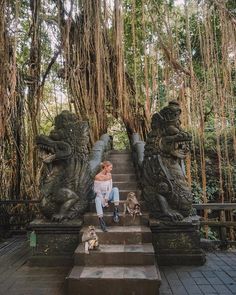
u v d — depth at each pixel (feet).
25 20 24.77
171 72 22.53
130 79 27.58
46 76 26.61
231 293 12.87
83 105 25.55
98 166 21.30
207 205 20.29
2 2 18.99
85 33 21.98
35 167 25.88
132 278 12.41
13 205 26.18
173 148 18.56
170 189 17.81
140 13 25.57
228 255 18.69
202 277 14.85
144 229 16.44
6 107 19.92
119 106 27.12
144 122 28.37
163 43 21.52
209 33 20.21
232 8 24.66
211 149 32.40
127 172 25.35
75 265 14.11
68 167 18.52
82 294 12.44
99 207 16.44
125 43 26.96
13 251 20.08
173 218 17.17
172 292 13.03
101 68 23.20
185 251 16.99
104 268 13.67
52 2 23.35
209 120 30.25
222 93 19.95
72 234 17.11
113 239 15.83
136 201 17.90
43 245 17.06
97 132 26.53
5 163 25.61
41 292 13.12
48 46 25.18
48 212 17.90
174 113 18.61
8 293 13.05
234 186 30.94
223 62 19.95
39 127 26.14
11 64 19.71
